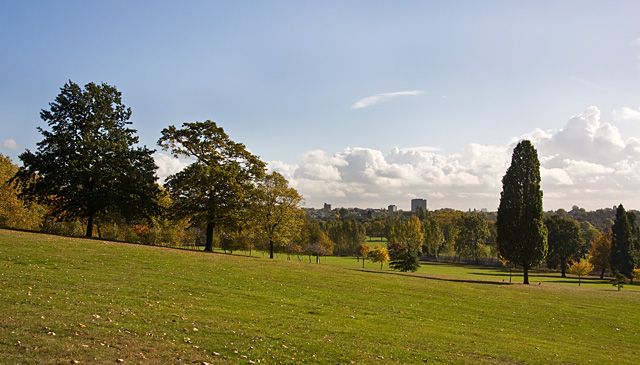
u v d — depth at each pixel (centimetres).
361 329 2266
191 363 1402
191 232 9725
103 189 5250
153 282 2888
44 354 1307
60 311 1800
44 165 5159
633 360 2348
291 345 1773
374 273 5244
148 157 5719
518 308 3706
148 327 1742
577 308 4006
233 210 5703
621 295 5216
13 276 2478
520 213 6494
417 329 2452
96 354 1358
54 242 4019
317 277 4159
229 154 6025
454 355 1956
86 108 5406
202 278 3297
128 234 8519
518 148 6688
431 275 6500
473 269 10906
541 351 2253
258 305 2602
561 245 10919
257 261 4897
